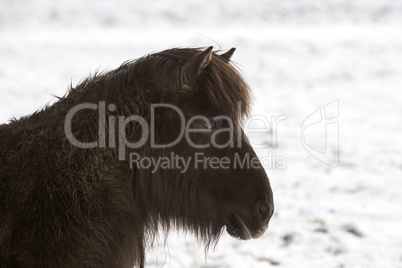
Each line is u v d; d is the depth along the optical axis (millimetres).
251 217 7027
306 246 12609
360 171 20156
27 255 6262
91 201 6539
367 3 100125
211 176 7074
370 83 43594
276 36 70312
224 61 7398
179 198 7230
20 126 7117
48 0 97625
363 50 59969
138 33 74312
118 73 7113
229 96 6977
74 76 42531
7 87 36469
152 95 6988
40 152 6703
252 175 7070
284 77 45844
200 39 67250
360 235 13438
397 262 11656
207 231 7629
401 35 70625
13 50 54250
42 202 6387
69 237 6352
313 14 93375
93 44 61188
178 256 11664
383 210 15523
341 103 35906
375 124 29734
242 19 89688
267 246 12555
